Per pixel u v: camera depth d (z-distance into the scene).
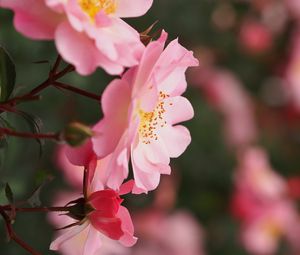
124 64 0.56
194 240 1.30
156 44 0.57
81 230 0.61
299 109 1.58
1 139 0.60
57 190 1.12
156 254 1.28
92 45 0.56
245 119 1.43
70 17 0.55
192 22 1.35
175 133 0.63
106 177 0.58
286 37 1.58
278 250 1.44
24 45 1.00
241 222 1.41
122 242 0.62
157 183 0.61
